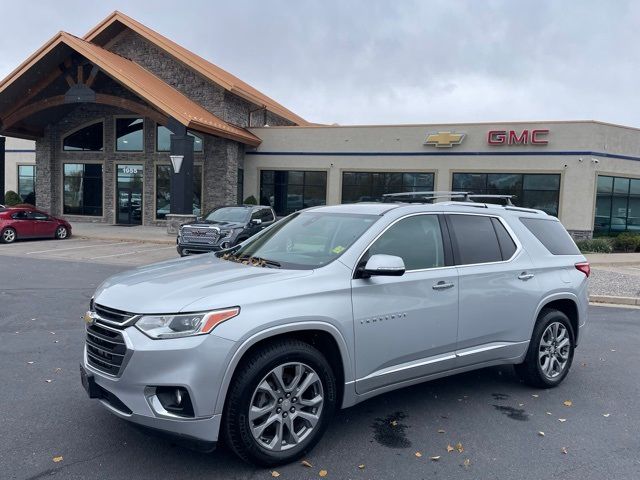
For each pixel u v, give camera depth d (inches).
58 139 1210.6
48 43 961.5
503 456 156.4
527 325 205.2
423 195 225.1
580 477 145.2
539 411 192.2
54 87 1081.4
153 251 733.3
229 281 149.8
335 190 1075.9
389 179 1042.7
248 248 195.8
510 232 210.4
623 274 595.5
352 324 155.5
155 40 1096.8
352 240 170.1
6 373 216.5
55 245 783.7
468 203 206.7
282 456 145.1
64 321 307.6
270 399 144.6
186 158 906.7
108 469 142.3
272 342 145.7
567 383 225.1
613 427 179.5
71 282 450.9
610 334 319.0
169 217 914.7
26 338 270.2
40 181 1213.7
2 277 473.4
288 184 1112.2
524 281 204.4
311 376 149.5
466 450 159.8
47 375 214.8
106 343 142.9
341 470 145.7
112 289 153.1
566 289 219.1
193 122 895.7
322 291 152.1
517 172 960.9
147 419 132.0
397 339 166.6
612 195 960.3
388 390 169.2
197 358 131.3
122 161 1170.6
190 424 131.6
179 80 1119.6
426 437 167.8
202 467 144.7
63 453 150.3
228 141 1059.3
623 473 147.7
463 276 185.0
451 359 182.1
